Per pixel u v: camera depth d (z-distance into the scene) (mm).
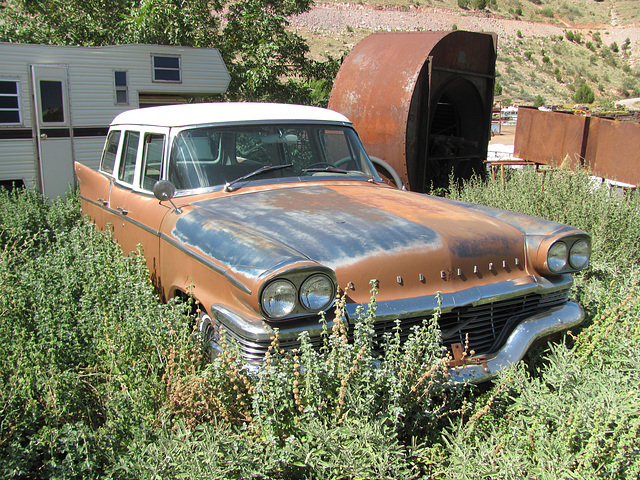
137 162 4438
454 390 2980
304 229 3217
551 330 3416
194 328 3123
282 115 4359
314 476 2516
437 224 3422
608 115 10758
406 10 93562
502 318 3424
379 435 2457
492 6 105312
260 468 2395
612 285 4633
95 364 3162
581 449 2562
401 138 7133
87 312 3350
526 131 9242
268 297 2637
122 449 2633
